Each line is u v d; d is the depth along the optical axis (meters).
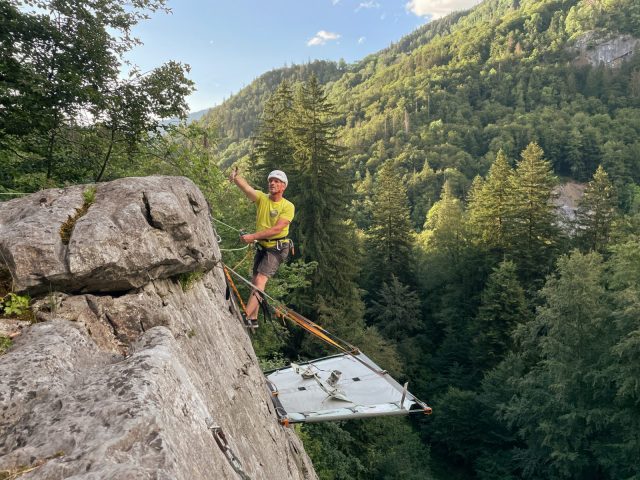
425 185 104.38
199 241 4.03
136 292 3.40
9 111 8.34
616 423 18.62
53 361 2.52
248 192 5.41
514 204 39.00
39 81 8.20
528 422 21.39
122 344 3.15
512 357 25.78
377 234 43.97
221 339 4.48
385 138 140.38
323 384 5.64
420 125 146.75
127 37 9.79
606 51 173.25
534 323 23.77
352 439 17.70
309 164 25.16
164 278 3.77
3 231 3.16
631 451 17.56
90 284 3.17
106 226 3.20
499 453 24.02
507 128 128.75
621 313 18.78
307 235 24.61
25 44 8.52
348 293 25.44
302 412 5.15
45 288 3.05
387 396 5.36
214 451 2.38
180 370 2.67
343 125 177.25
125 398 2.09
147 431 1.93
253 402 4.59
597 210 42.00
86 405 2.09
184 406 2.39
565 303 21.09
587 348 20.83
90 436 1.86
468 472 24.89
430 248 51.12
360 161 131.12
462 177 103.19
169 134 10.84
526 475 20.88
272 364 16.19
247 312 5.47
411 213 96.69
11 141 9.17
